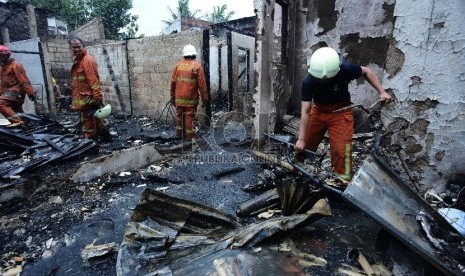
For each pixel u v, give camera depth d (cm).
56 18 1566
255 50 406
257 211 262
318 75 220
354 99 453
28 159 369
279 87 480
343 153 251
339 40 458
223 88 930
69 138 446
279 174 336
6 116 519
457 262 165
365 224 244
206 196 305
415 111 279
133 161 378
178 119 504
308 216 211
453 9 241
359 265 193
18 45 891
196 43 603
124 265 175
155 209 208
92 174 337
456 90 253
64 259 205
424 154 280
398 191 204
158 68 703
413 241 167
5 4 1341
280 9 495
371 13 417
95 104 467
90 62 439
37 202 285
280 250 203
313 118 272
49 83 895
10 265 197
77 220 257
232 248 197
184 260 185
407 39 272
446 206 256
